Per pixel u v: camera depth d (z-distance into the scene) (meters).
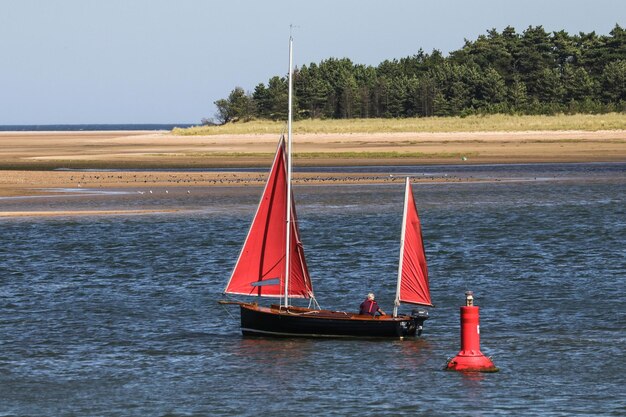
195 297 138.50
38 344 110.31
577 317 121.62
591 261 165.75
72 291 142.88
